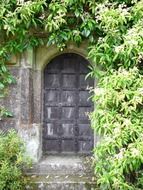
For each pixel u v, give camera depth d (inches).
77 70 184.5
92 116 147.4
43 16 159.2
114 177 135.2
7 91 169.3
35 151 168.1
